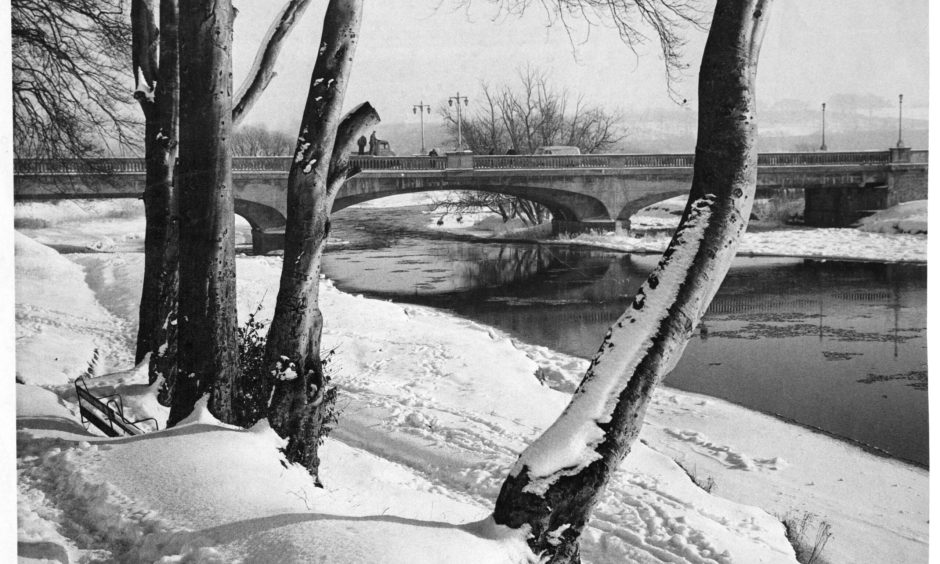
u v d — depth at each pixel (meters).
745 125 7.11
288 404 9.01
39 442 9.12
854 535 12.21
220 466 7.79
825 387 21.98
